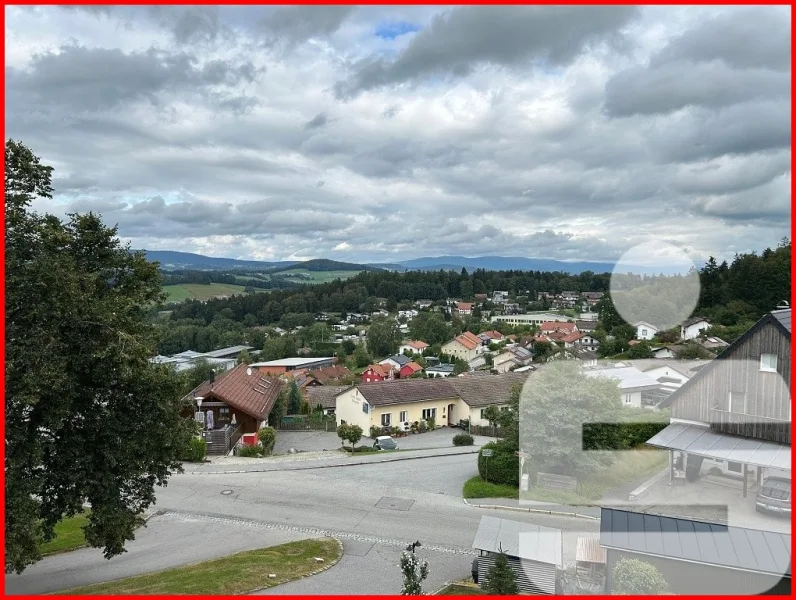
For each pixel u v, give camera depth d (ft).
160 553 49.01
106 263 45.96
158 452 46.11
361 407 120.37
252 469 78.74
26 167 40.16
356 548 48.96
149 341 46.44
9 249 37.91
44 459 40.68
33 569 45.88
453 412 129.29
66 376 37.22
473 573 39.52
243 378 125.08
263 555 46.73
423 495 64.85
